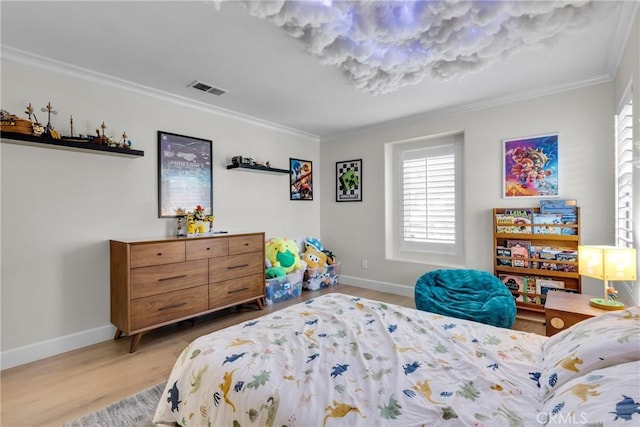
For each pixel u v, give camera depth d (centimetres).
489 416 91
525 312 317
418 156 416
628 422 63
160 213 309
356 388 108
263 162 412
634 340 93
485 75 271
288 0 148
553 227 292
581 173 287
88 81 263
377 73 238
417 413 93
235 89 299
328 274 455
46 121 241
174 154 320
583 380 86
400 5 153
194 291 288
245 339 146
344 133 467
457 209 382
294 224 458
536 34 173
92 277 265
